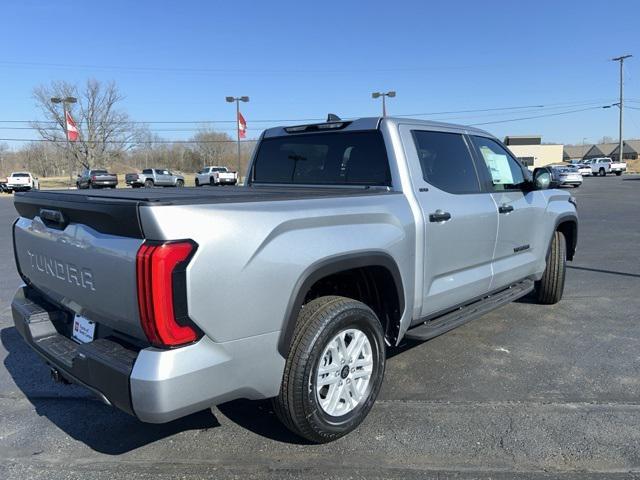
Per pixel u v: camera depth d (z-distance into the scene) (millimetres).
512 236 4785
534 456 3035
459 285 4129
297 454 3088
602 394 3809
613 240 11367
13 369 4438
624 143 107625
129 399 2350
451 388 3934
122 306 2449
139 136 78188
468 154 4438
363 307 3178
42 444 3242
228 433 3344
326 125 4281
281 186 4551
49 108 69438
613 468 2914
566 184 33969
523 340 4953
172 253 2289
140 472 2934
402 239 3463
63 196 2867
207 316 2416
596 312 5852
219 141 87000
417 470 2918
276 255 2658
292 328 2773
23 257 3459
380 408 3629
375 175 3873
